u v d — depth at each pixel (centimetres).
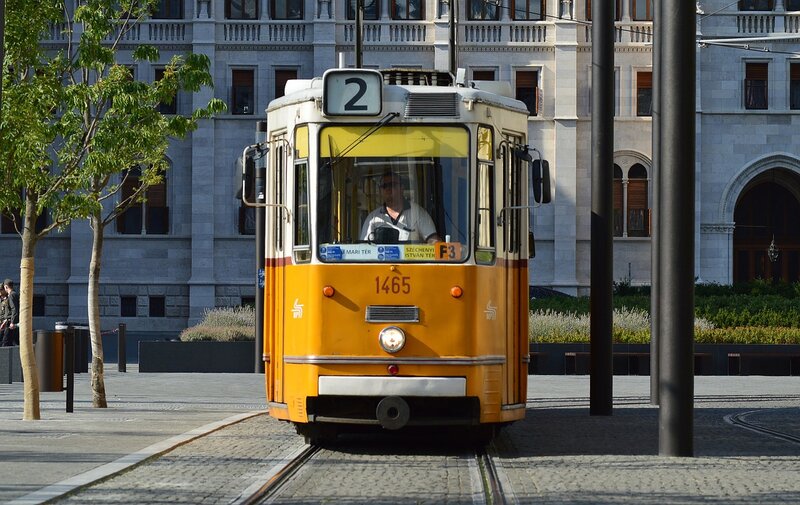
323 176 2355
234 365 5212
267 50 9294
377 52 9319
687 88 2283
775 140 9294
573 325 5494
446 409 2367
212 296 9188
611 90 3347
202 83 3369
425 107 2359
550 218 9256
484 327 2341
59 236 9206
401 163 2350
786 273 9731
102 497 1808
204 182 9219
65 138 3325
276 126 2503
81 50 3203
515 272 2494
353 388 2294
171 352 5222
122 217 9262
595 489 1872
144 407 3478
